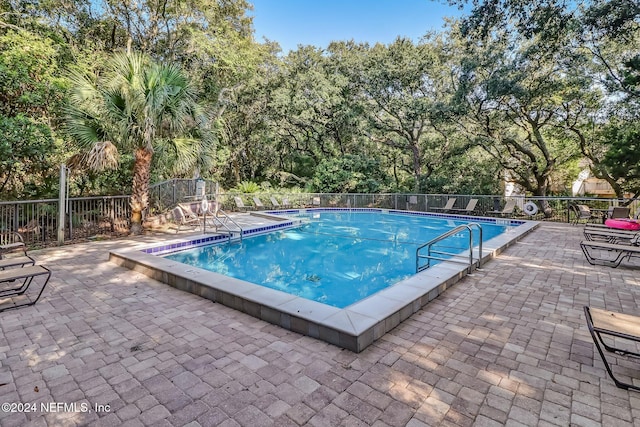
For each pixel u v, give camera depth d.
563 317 3.54
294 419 2.01
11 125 6.94
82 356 2.75
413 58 15.75
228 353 2.80
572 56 10.76
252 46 16.20
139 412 2.08
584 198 11.06
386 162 21.16
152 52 14.50
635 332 2.33
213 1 13.77
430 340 3.03
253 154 21.83
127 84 7.26
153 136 7.82
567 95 11.96
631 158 10.48
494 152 15.73
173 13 13.73
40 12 11.09
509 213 13.02
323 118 18.31
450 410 2.09
